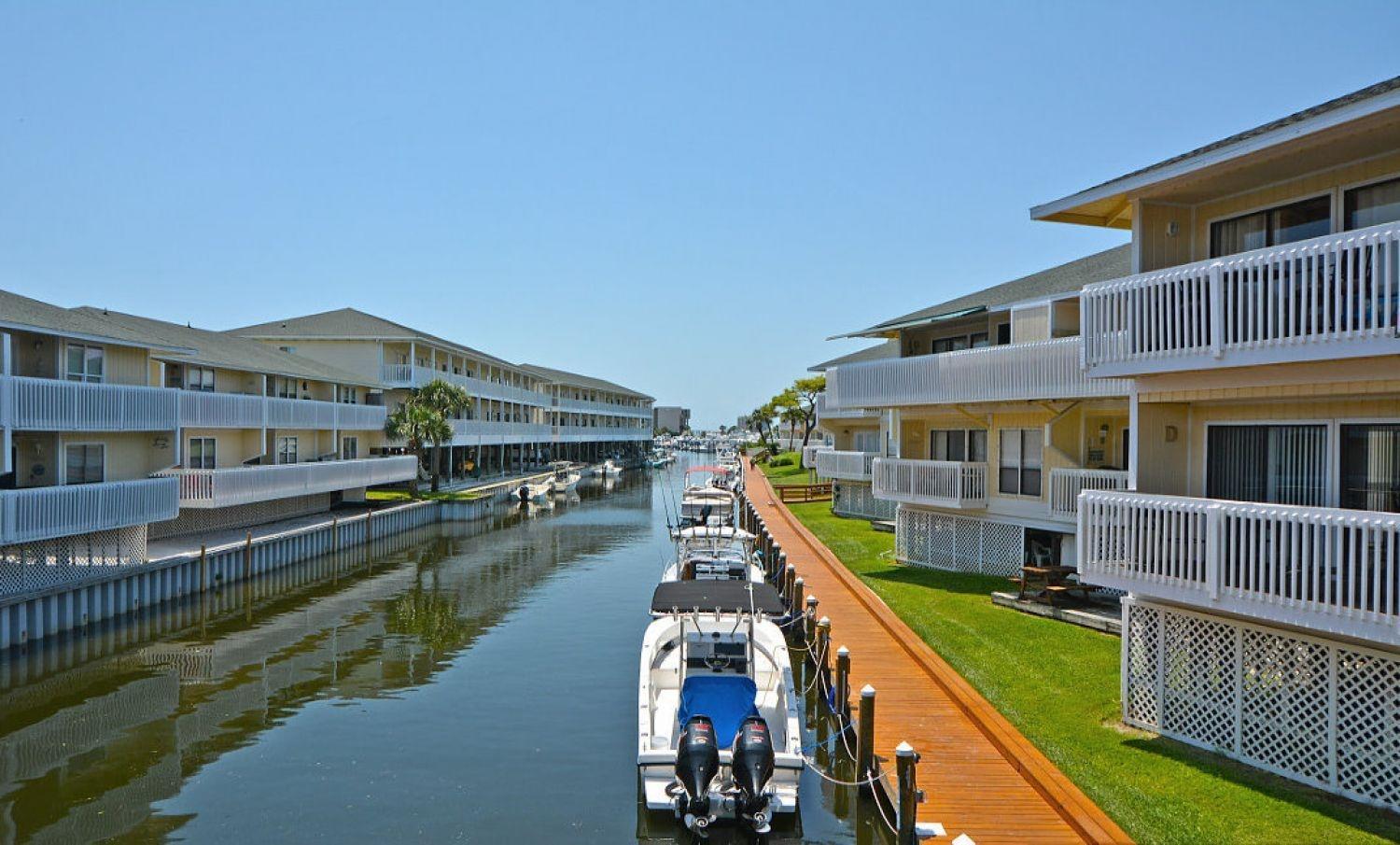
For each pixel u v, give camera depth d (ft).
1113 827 28.43
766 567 89.04
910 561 84.38
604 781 42.63
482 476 214.69
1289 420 35.22
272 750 46.21
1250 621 33.78
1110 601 61.36
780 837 36.11
